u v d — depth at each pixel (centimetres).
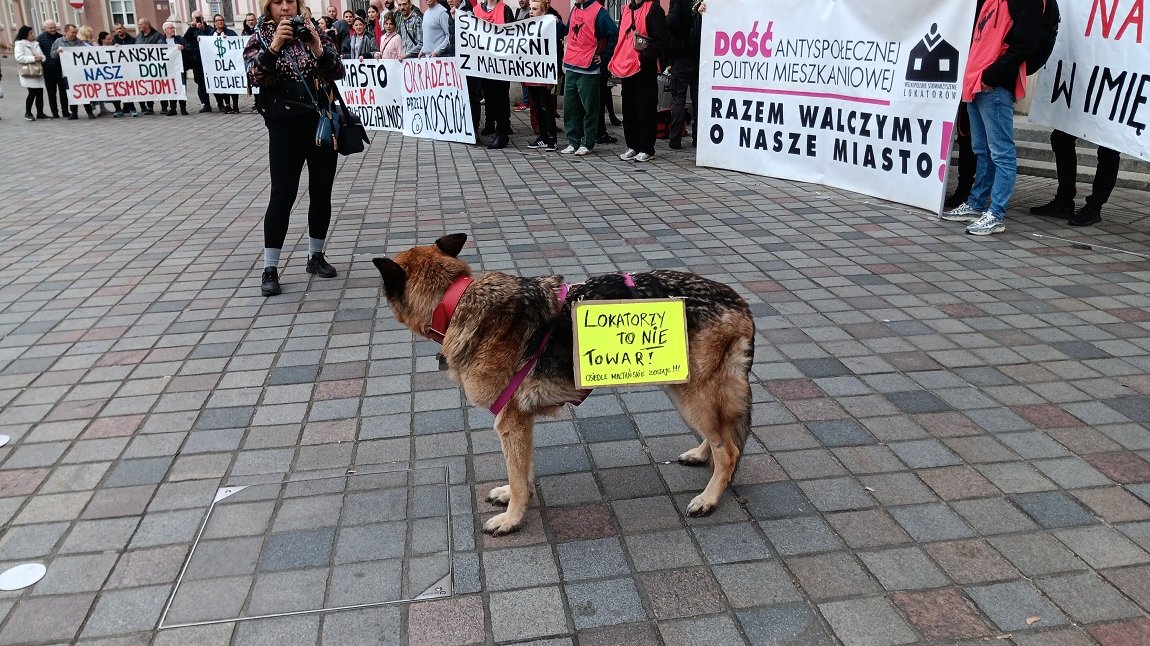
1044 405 378
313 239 586
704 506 300
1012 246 629
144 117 1717
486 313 277
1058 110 675
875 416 372
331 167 570
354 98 1370
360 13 2078
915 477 323
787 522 297
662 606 255
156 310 528
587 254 630
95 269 621
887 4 730
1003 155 640
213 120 1644
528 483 294
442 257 298
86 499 318
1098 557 272
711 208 775
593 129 1096
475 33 1126
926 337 459
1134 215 714
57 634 247
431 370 431
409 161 1082
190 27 1792
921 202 739
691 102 1205
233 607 257
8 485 328
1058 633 238
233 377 426
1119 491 309
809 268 586
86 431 371
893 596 256
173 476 333
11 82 2745
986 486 315
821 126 842
